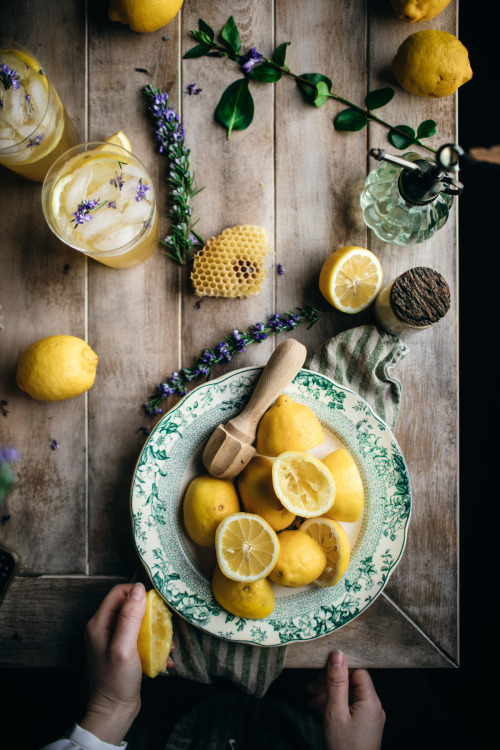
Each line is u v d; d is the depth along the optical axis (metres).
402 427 0.74
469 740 0.88
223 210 0.73
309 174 0.73
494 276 0.92
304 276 0.73
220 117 0.72
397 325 0.70
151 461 0.68
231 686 0.85
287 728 0.82
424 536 0.74
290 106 0.73
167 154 0.72
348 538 0.69
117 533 0.72
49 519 0.72
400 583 0.73
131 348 0.73
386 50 0.73
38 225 0.72
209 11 0.72
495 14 0.90
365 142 0.73
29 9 0.71
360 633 0.72
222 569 0.63
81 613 0.71
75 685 0.91
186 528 0.67
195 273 0.71
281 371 0.65
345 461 0.67
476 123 0.91
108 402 0.73
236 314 0.73
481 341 0.93
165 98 0.71
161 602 0.69
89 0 0.72
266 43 0.72
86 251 0.64
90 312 0.73
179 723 0.81
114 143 0.68
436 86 0.69
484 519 0.92
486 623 0.90
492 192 0.92
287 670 0.88
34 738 0.90
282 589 0.69
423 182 0.63
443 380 0.74
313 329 0.74
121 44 0.72
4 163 0.66
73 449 0.72
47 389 0.67
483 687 0.89
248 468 0.66
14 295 0.72
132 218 0.65
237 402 0.69
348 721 0.71
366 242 0.74
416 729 0.90
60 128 0.66
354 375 0.72
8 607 0.71
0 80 0.63
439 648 0.73
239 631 0.68
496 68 0.90
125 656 0.66
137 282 0.73
